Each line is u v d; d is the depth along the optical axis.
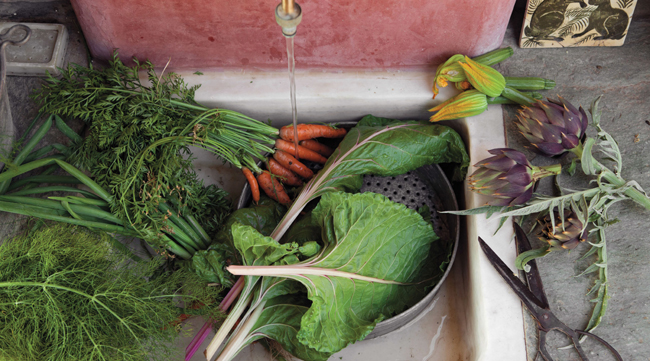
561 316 1.20
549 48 1.42
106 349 1.16
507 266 1.24
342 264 1.20
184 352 1.43
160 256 1.29
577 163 1.28
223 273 1.29
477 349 1.26
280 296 1.29
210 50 1.43
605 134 1.17
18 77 1.41
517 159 1.18
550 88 1.37
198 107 1.35
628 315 1.17
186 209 1.35
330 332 1.17
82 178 1.23
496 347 1.20
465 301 1.44
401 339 1.45
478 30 1.33
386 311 1.29
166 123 1.30
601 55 1.40
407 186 1.53
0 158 1.15
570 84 1.37
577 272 1.22
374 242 1.24
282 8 0.96
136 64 1.47
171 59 1.46
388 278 1.27
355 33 1.36
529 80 1.35
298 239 1.35
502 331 1.20
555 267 1.23
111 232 1.28
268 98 1.46
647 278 1.18
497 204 1.22
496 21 1.31
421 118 1.53
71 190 1.26
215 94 1.47
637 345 1.15
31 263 1.15
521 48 1.43
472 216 1.31
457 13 1.29
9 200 1.17
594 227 1.21
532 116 1.22
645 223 1.22
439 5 1.27
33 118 1.38
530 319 1.21
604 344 1.16
